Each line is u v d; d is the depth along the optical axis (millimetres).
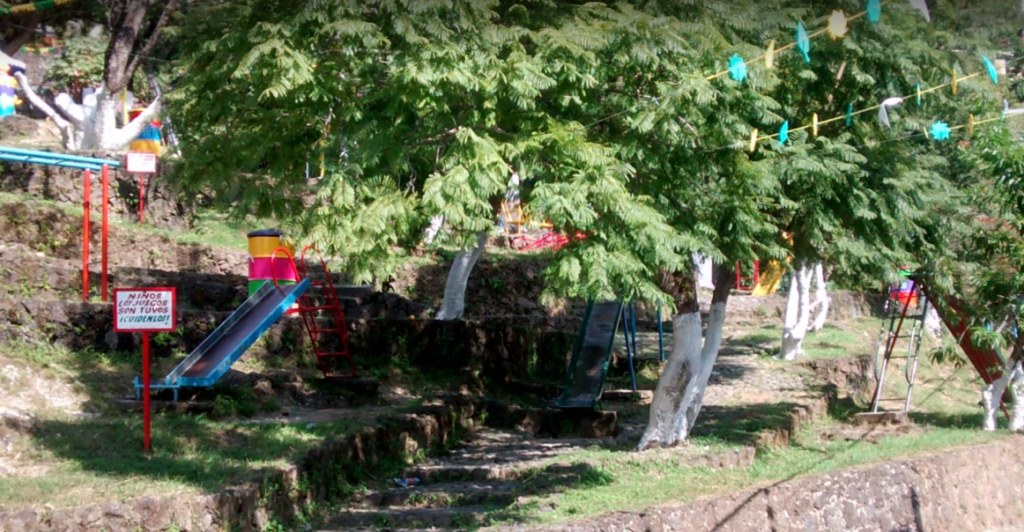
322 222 9695
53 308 14375
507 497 12023
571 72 10320
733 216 11398
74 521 9000
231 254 20234
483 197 9656
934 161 15266
